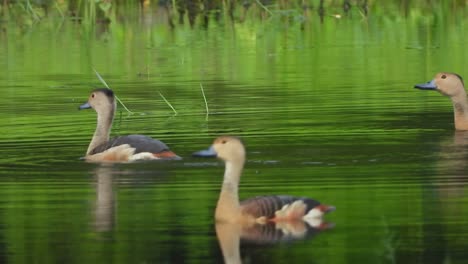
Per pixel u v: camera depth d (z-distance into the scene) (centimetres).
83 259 1091
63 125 1828
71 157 1570
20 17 3158
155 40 2831
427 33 2861
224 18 3116
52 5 3231
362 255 1085
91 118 1889
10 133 1761
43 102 2061
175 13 3152
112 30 2956
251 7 3219
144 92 2156
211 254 1098
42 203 1302
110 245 1135
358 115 1853
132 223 1209
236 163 1220
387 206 1252
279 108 1930
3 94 2153
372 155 1528
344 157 1516
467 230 1156
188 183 1383
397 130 1722
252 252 1102
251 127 1759
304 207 1206
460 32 2856
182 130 1762
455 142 1622
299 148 1586
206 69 2417
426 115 1855
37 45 2784
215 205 1277
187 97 2088
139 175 1437
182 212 1252
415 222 1187
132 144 1533
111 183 1395
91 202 1301
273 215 1202
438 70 2331
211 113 1906
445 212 1222
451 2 3244
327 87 2155
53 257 1098
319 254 1089
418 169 1433
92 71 2419
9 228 1202
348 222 1195
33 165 1516
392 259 1070
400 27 2962
